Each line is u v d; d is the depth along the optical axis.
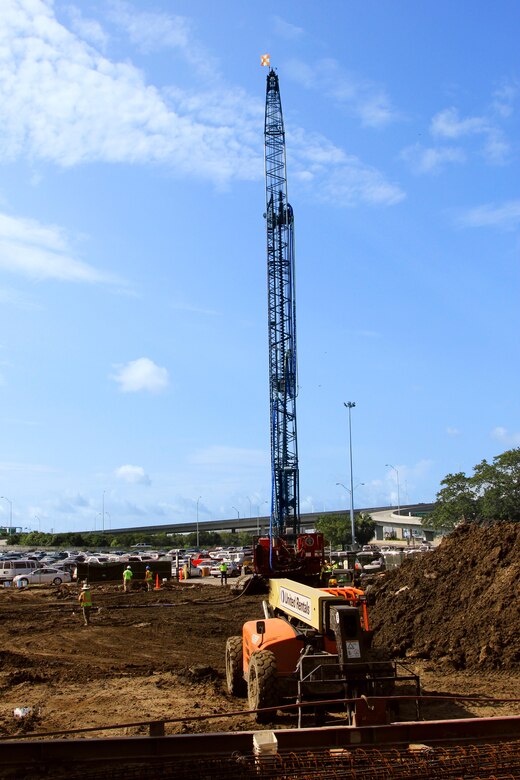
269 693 12.34
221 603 37.16
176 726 12.50
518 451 106.25
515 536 20.45
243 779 8.60
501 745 9.52
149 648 23.06
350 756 9.14
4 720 13.27
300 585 14.25
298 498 54.72
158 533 194.62
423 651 18.69
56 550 150.88
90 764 9.11
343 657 11.15
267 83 62.94
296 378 56.69
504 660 16.91
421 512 191.25
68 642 24.39
